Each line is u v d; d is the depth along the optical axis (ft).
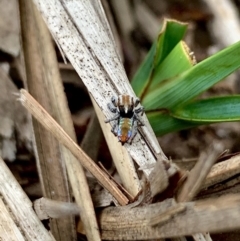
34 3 0.25
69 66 0.32
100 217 0.24
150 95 0.27
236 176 0.23
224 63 0.25
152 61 0.27
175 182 0.21
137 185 0.24
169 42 0.27
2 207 0.23
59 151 0.26
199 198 0.23
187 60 0.26
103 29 0.25
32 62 0.27
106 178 0.24
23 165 0.29
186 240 0.23
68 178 0.25
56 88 0.26
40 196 0.28
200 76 0.25
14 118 0.29
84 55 0.24
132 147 0.24
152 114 0.27
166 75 0.27
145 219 0.22
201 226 0.20
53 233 0.25
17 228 0.23
